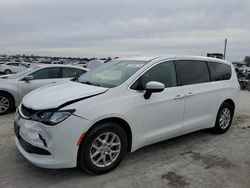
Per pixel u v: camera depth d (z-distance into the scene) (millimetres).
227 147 4973
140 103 3969
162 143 5082
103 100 3631
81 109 3408
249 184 3588
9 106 7309
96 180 3557
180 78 4715
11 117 6895
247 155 4602
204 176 3773
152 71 4336
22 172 3719
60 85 4406
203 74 5211
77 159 3477
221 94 5492
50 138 3289
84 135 3436
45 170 3791
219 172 3910
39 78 7852
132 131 3918
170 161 4246
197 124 5000
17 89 7359
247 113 8383
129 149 4004
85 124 3398
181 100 4574
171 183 3549
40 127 3344
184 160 4305
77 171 3789
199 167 4059
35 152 3428
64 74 8289
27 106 3658
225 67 5832
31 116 3480
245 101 11562
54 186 3377
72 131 3328
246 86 18672
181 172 3873
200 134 5750
